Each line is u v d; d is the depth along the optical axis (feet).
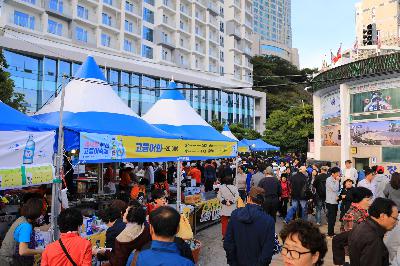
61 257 10.44
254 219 13.46
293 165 55.42
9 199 26.66
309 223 6.57
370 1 119.65
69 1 134.92
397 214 10.28
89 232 18.51
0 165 14.24
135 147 21.45
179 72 182.80
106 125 20.62
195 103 184.24
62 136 17.54
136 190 28.68
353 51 84.74
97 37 142.31
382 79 62.03
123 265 12.00
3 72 52.75
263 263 13.01
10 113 16.17
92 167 48.16
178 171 28.25
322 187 32.78
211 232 32.27
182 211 27.14
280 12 496.23
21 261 12.75
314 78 79.51
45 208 20.70
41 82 114.32
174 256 8.14
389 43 93.97
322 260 6.39
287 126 121.39
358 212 14.90
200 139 29.37
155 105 34.91
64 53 119.85
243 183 39.65
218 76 215.92
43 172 16.19
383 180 26.73
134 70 146.10
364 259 10.04
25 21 120.67
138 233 12.12
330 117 77.15
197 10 212.02
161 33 180.86
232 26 239.09
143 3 172.76
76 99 21.91
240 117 219.41
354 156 66.64
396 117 59.62
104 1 148.05
